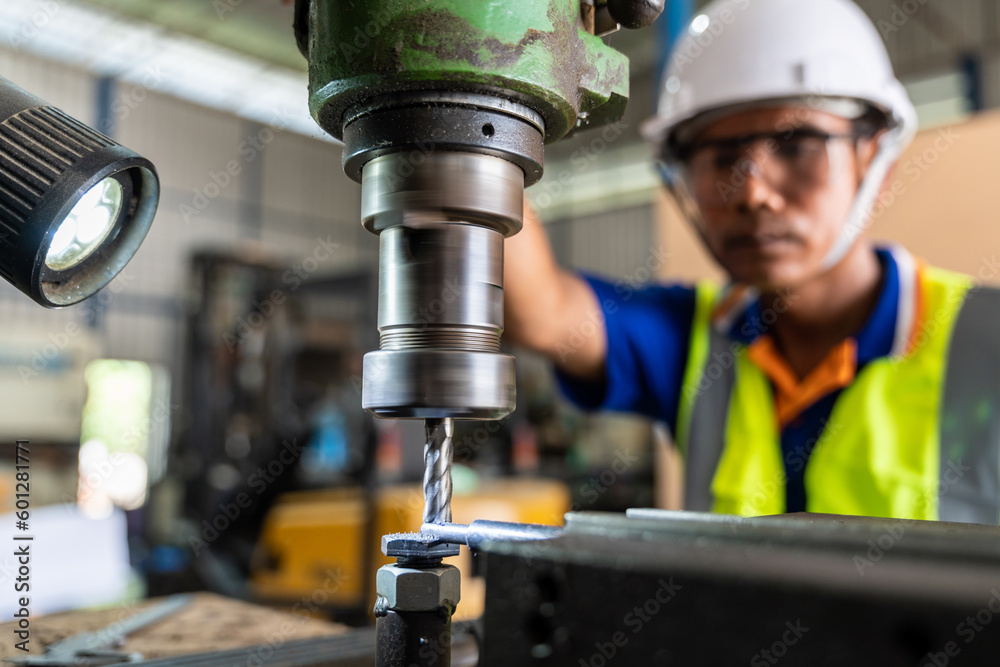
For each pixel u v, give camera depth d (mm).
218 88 6574
